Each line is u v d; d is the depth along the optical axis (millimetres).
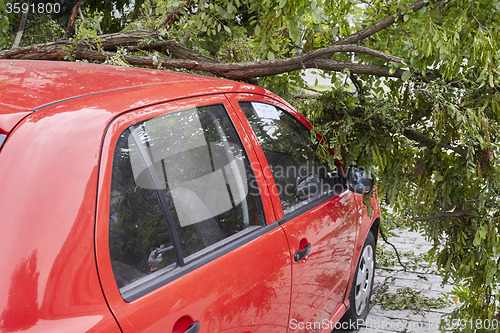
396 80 3109
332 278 2881
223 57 3873
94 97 1623
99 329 1288
